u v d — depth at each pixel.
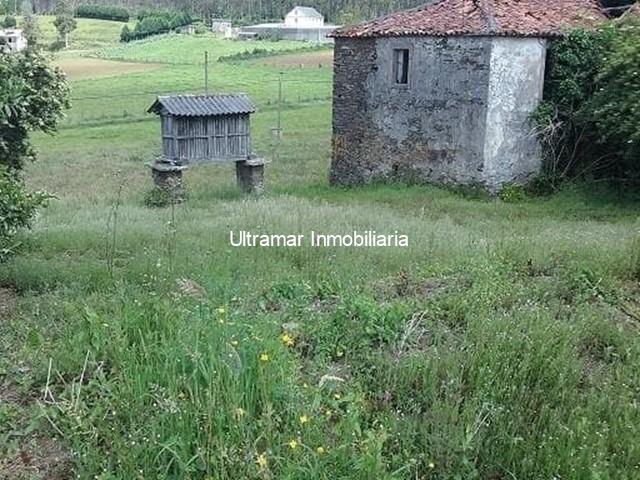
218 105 20.47
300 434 3.86
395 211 16.27
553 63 19.34
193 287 5.86
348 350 5.30
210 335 4.56
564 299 6.85
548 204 17.75
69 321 6.11
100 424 4.06
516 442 4.01
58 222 14.00
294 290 6.99
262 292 7.03
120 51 75.12
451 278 7.50
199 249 10.61
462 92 19.34
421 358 5.04
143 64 64.38
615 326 5.81
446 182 20.12
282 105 41.94
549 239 9.88
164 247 10.73
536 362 4.87
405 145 21.00
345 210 15.20
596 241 9.55
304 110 40.78
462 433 4.06
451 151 19.88
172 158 20.00
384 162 21.66
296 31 84.50
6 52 10.08
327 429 4.08
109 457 3.79
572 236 10.62
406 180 21.09
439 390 4.65
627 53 16.98
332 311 6.19
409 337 5.56
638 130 16.47
